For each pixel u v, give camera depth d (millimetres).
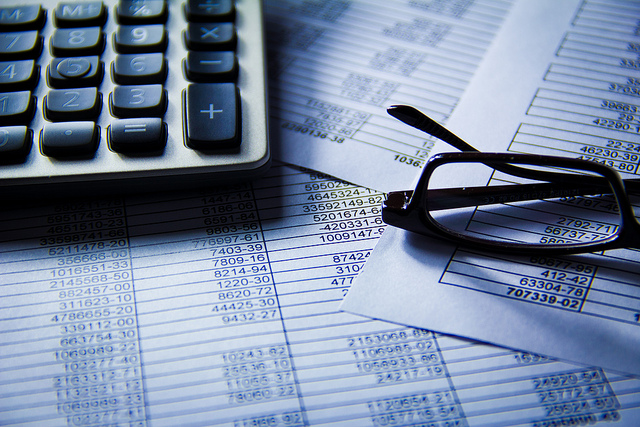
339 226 356
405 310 312
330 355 298
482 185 367
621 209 305
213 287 328
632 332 294
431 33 493
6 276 336
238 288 327
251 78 401
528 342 295
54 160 353
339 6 532
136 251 346
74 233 356
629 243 313
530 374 285
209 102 373
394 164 388
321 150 402
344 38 497
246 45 421
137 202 373
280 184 382
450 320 306
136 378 293
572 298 309
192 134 356
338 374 291
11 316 319
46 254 346
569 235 336
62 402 287
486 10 510
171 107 379
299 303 318
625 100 412
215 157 359
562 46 460
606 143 384
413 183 375
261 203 371
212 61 395
